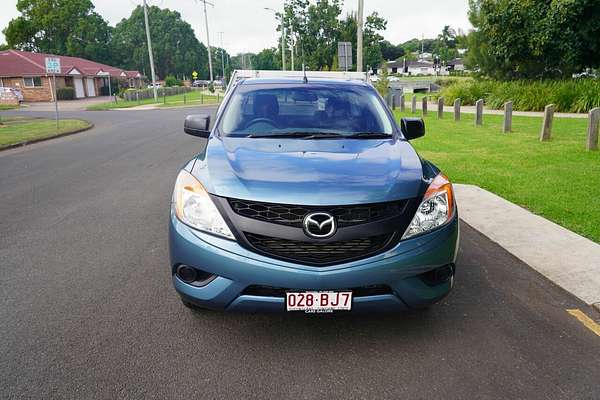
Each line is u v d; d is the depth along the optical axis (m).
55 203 6.50
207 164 3.12
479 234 5.04
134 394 2.49
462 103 23.47
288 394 2.51
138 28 117.88
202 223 2.79
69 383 2.58
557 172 7.55
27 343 2.98
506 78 24.62
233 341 3.01
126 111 30.81
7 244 4.82
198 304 2.86
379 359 2.82
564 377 2.66
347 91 4.40
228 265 2.69
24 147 12.83
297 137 3.74
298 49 47.50
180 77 123.44
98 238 5.00
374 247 2.72
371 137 3.80
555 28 19.25
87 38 85.50
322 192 2.72
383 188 2.81
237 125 3.94
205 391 2.52
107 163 9.81
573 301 3.58
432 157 9.19
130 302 3.54
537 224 5.23
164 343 2.98
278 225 2.67
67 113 28.88
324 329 3.15
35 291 3.73
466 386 2.57
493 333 3.12
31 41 81.38
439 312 3.40
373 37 45.69
